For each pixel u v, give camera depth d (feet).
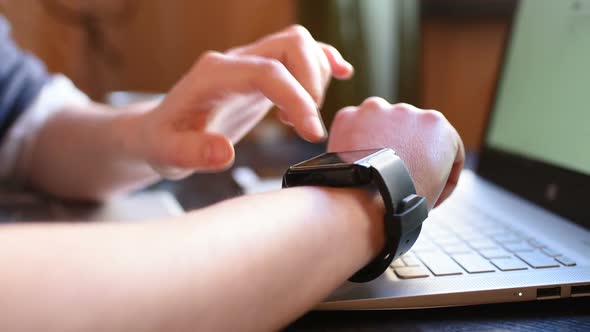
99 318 0.60
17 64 2.70
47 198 2.43
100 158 2.22
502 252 1.26
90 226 0.73
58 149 2.42
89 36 6.21
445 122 1.26
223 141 1.56
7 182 2.62
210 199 2.24
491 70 3.86
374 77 4.10
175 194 2.46
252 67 1.36
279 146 3.97
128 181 2.25
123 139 2.05
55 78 2.91
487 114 2.36
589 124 1.59
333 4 4.12
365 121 1.37
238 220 0.81
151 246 0.69
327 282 0.88
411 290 1.05
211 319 0.69
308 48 1.38
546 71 1.92
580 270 1.13
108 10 6.25
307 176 1.05
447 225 1.54
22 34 6.01
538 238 1.38
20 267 0.60
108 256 0.65
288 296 0.80
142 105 2.28
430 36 4.13
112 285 0.62
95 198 2.33
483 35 3.87
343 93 4.10
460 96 4.05
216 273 0.71
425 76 4.16
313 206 0.91
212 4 6.10
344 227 0.92
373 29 4.09
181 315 0.66
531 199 1.83
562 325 0.98
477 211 1.72
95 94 6.21
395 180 1.00
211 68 1.53
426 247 1.32
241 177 2.61
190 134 1.60
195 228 0.76
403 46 4.03
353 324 1.00
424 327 0.98
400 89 4.06
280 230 0.82
